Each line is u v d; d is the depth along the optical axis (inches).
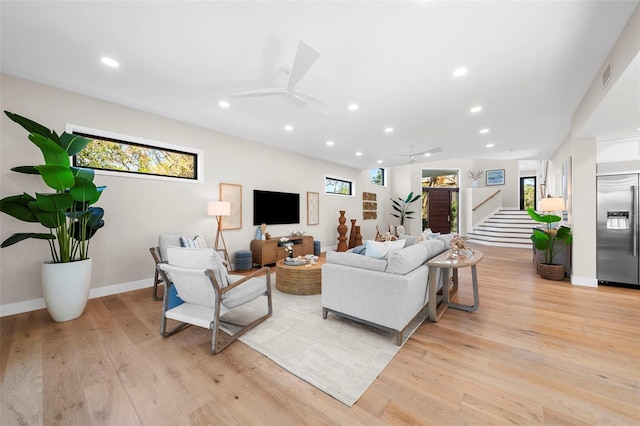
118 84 113.2
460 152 243.0
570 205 174.6
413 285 89.4
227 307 86.4
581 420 54.6
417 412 57.3
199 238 153.9
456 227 401.4
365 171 340.8
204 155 171.2
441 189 402.6
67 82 111.9
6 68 101.2
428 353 80.4
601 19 73.0
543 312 111.6
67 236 105.9
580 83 110.0
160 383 66.8
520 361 75.8
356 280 94.1
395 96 122.3
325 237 278.5
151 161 151.2
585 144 146.5
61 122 118.3
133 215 141.1
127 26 77.2
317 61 94.0
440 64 96.0
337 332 94.5
